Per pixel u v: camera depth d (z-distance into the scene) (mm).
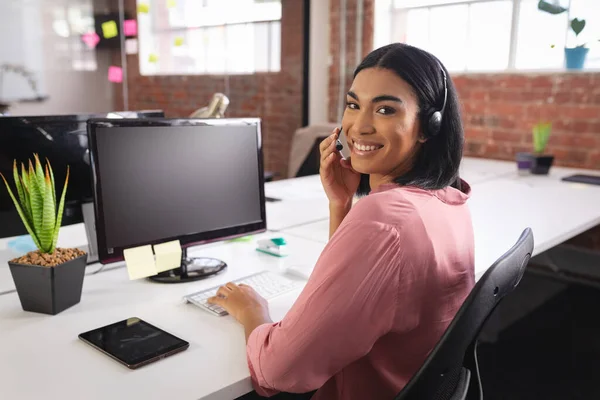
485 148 3717
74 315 1261
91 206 1668
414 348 982
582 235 3361
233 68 5031
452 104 1021
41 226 1268
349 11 4332
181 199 1444
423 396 875
